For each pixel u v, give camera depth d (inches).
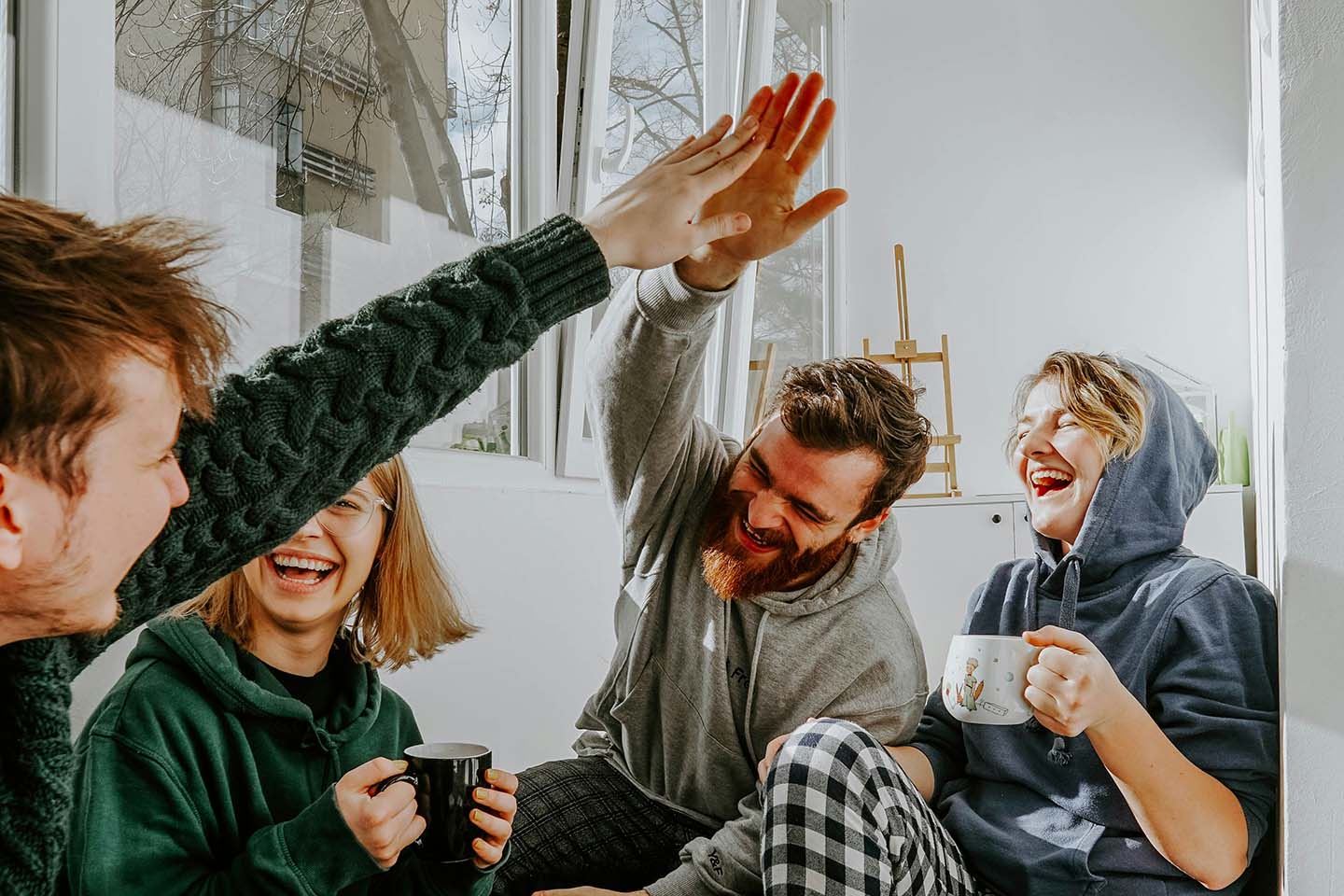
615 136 92.3
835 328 142.2
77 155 46.8
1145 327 134.0
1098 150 137.2
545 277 33.3
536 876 53.0
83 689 46.7
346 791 36.1
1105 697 41.8
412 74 70.8
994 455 138.6
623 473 54.8
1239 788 43.6
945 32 143.6
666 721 55.2
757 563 52.3
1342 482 38.9
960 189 141.9
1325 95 39.7
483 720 72.9
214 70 55.8
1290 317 40.0
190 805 37.0
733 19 107.8
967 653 44.8
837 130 144.7
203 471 28.5
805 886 40.6
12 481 19.6
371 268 67.6
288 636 43.8
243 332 57.7
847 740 42.7
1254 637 46.3
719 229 38.4
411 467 68.4
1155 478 51.1
